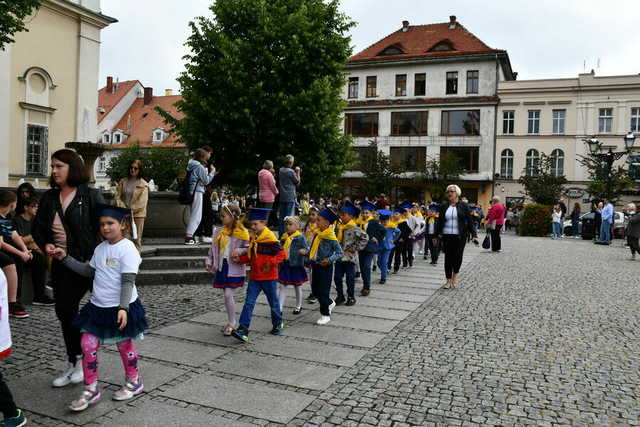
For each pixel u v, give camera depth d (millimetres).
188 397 4039
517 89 39531
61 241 4141
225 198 26766
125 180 8789
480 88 40281
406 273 11688
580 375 4750
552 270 12461
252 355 5164
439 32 43719
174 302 7547
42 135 20094
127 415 3688
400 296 8688
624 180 29266
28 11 11336
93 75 21938
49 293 7594
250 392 4168
